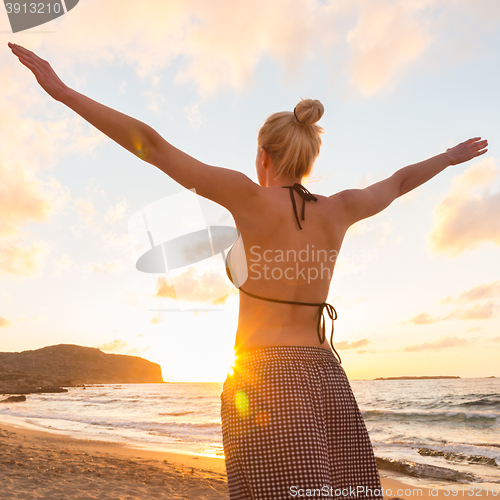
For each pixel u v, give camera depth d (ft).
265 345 3.52
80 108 3.17
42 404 128.06
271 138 4.00
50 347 622.13
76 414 89.45
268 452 3.12
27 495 18.15
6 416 81.46
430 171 5.08
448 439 51.62
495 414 75.10
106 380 579.89
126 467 27.50
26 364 558.97
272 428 3.16
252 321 3.62
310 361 3.51
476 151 5.41
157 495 20.35
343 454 3.49
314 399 3.36
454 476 27.35
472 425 68.08
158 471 26.81
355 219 4.25
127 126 3.16
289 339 3.57
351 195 4.29
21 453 30.27
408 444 46.50
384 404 107.96
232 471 3.33
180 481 23.95
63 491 19.35
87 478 22.89
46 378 407.85
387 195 4.62
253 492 3.10
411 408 95.86
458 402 105.91
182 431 58.08
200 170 3.38
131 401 152.66
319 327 3.76
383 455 38.06
